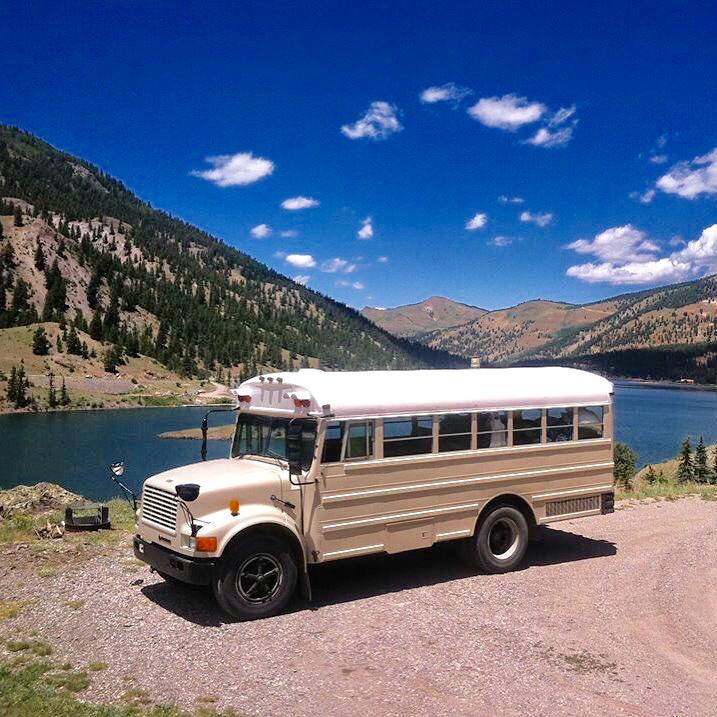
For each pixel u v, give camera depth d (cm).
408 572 986
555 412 1069
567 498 1075
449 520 950
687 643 743
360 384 894
